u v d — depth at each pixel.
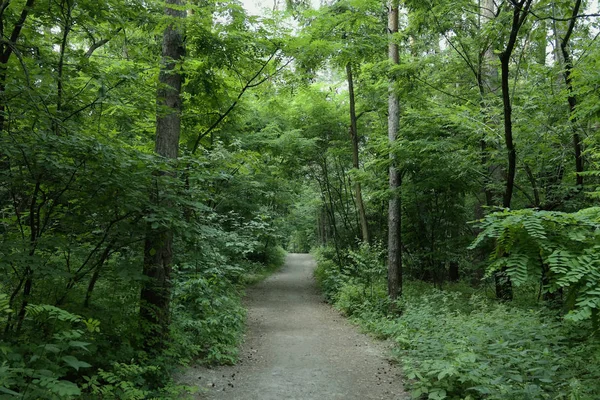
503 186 8.97
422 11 8.78
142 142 7.59
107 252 4.67
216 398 4.90
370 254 12.89
